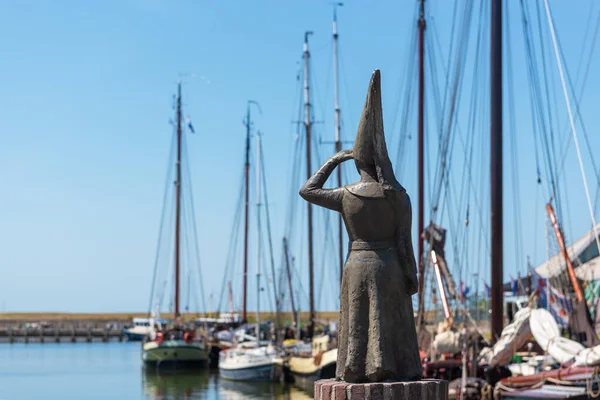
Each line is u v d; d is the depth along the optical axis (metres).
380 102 14.61
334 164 15.45
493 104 43.69
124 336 167.25
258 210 88.94
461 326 43.50
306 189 15.26
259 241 88.00
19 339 165.62
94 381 75.94
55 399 60.75
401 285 14.50
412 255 14.62
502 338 37.88
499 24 44.00
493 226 43.12
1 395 63.47
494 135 43.50
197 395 63.66
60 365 97.69
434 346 41.94
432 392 13.89
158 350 82.69
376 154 14.68
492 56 44.00
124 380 76.81
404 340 14.39
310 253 90.56
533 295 37.88
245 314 111.19
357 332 14.34
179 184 104.69
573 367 33.81
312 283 89.50
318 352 65.44
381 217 14.52
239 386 70.12
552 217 41.91
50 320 195.38
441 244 51.66
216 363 91.56
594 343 36.62
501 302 42.59
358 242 14.70
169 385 71.81
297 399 59.84
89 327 164.50
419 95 61.06
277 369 72.00
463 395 36.91
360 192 14.59
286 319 95.31
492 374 37.91
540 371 36.97
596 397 31.70
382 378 14.13
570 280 42.16
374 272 14.40
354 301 14.45
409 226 14.66
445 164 50.38
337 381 14.53
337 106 84.88
